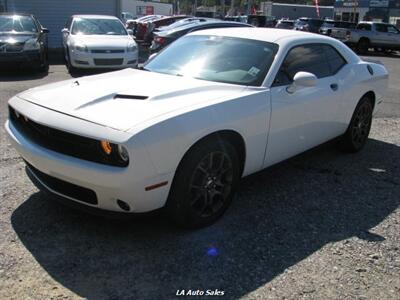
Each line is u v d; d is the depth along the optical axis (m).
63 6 20.09
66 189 3.44
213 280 3.04
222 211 3.85
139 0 54.41
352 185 4.82
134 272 3.09
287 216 4.00
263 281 3.05
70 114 3.31
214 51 4.54
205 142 3.49
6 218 3.73
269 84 4.13
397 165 5.56
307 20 31.39
